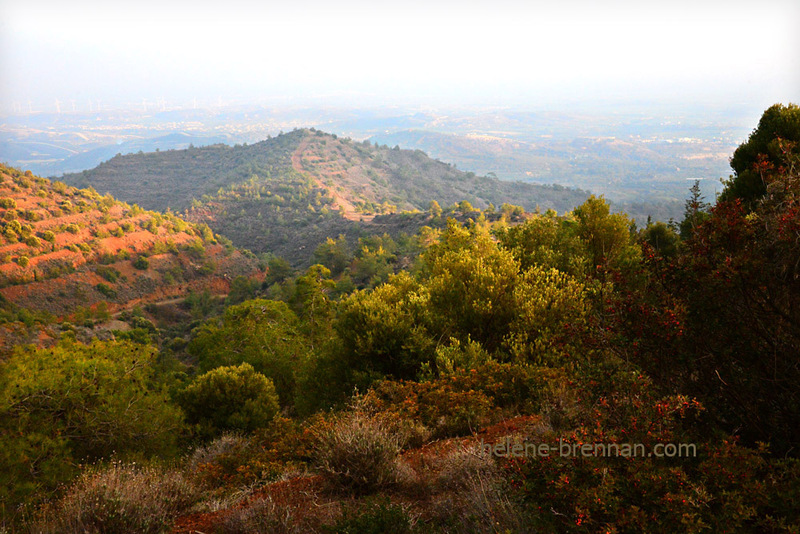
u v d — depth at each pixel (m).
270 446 7.64
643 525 2.47
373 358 11.34
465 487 4.09
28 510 5.05
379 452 4.61
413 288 15.76
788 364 3.19
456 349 10.24
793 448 3.07
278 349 25.28
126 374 11.03
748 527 2.54
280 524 3.87
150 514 4.33
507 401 7.38
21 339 73.44
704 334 3.46
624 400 3.34
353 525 3.46
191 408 15.59
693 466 2.90
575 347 3.81
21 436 8.23
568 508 2.78
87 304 115.38
